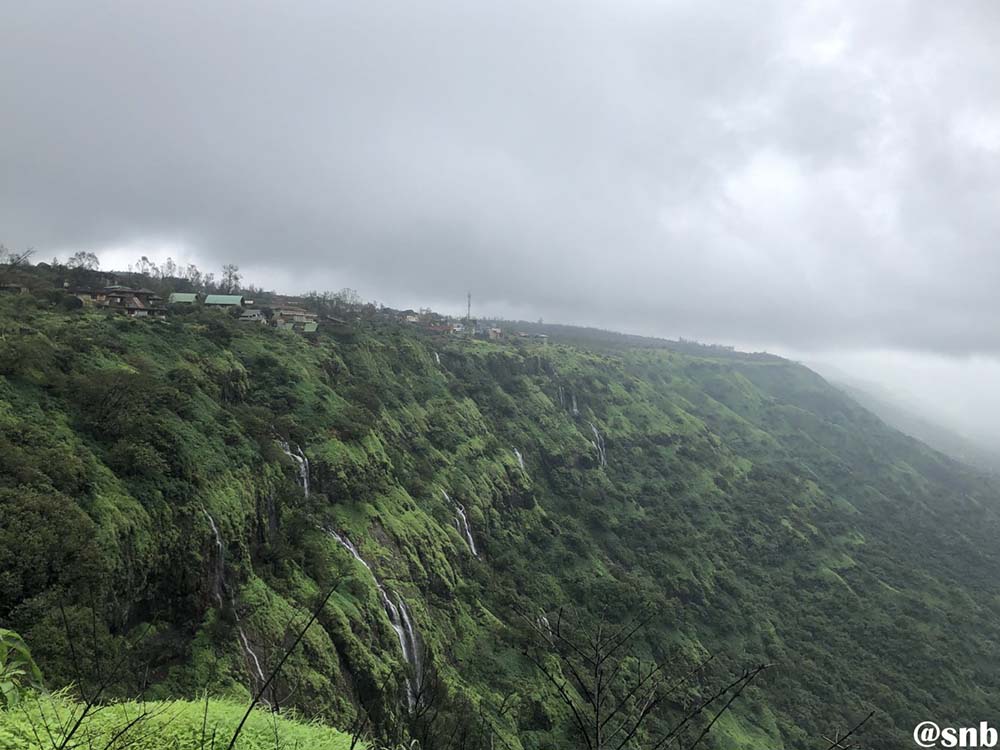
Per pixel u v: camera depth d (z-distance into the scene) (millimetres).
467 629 52250
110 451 33969
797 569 98625
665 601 70875
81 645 22578
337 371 73375
